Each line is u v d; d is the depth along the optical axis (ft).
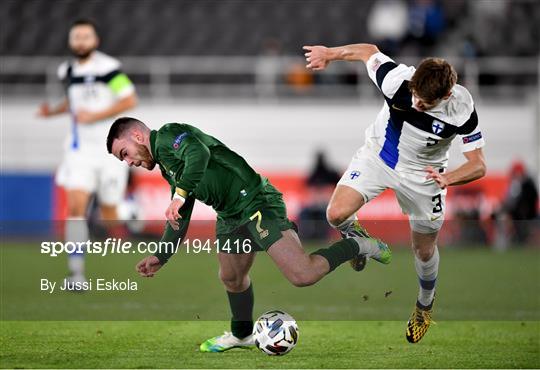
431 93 77.10
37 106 216.95
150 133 79.92
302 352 82.38
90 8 256.32
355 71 224.12
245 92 231.09
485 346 85.51
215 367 75.56
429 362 78.33
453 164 202.69
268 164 217.36
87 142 124.98
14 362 76.89
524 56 240.73
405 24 233.96
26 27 251.19
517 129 218.59
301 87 224.12
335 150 218.18
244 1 258.78
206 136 82.43
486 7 249.14
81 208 124.98
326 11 256.32
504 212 187.01
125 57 247.70
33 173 202.49
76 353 81.05
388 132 85.20
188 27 254.06
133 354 80.89
